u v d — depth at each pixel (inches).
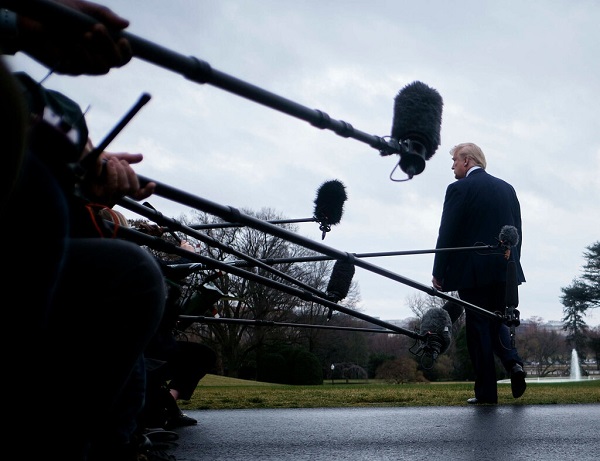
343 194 136.3
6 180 28.5
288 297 1082.7
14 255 35.4
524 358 2470.5
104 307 45.8
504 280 206.7
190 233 100.6
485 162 225.0
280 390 323.3
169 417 142.9
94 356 46.1
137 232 94.3
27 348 38.7
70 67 50.5
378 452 106.5
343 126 77.2
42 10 45.8
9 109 27.5
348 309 129.4
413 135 85.0
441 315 155.6
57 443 46.1
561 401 218.2
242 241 1035.3
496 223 209.6
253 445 115.3
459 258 210.8
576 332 2393.0
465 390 292.7
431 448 111.0
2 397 41.8
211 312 149.6
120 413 72.9
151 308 47.8
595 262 2390.5
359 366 1785.2
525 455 102.7
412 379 1679.4
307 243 98.7
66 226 38.0
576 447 111.9
